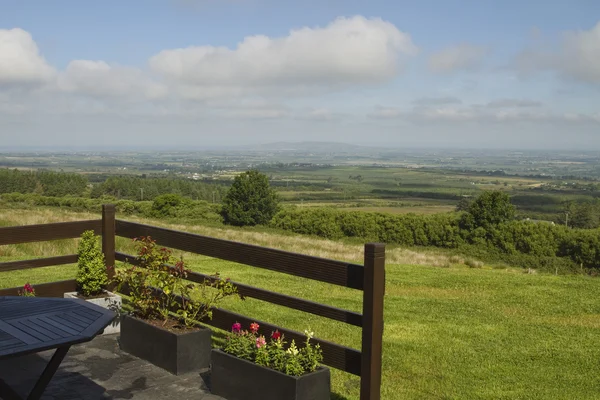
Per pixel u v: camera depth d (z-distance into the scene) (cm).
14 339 247
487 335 720
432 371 561
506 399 489
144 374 406
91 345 469
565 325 797
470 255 3856
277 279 1112
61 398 358
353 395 454
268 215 5212
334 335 678
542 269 3550
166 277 434
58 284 531
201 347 418
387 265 1514
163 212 5066
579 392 515
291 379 327
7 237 489
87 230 543
